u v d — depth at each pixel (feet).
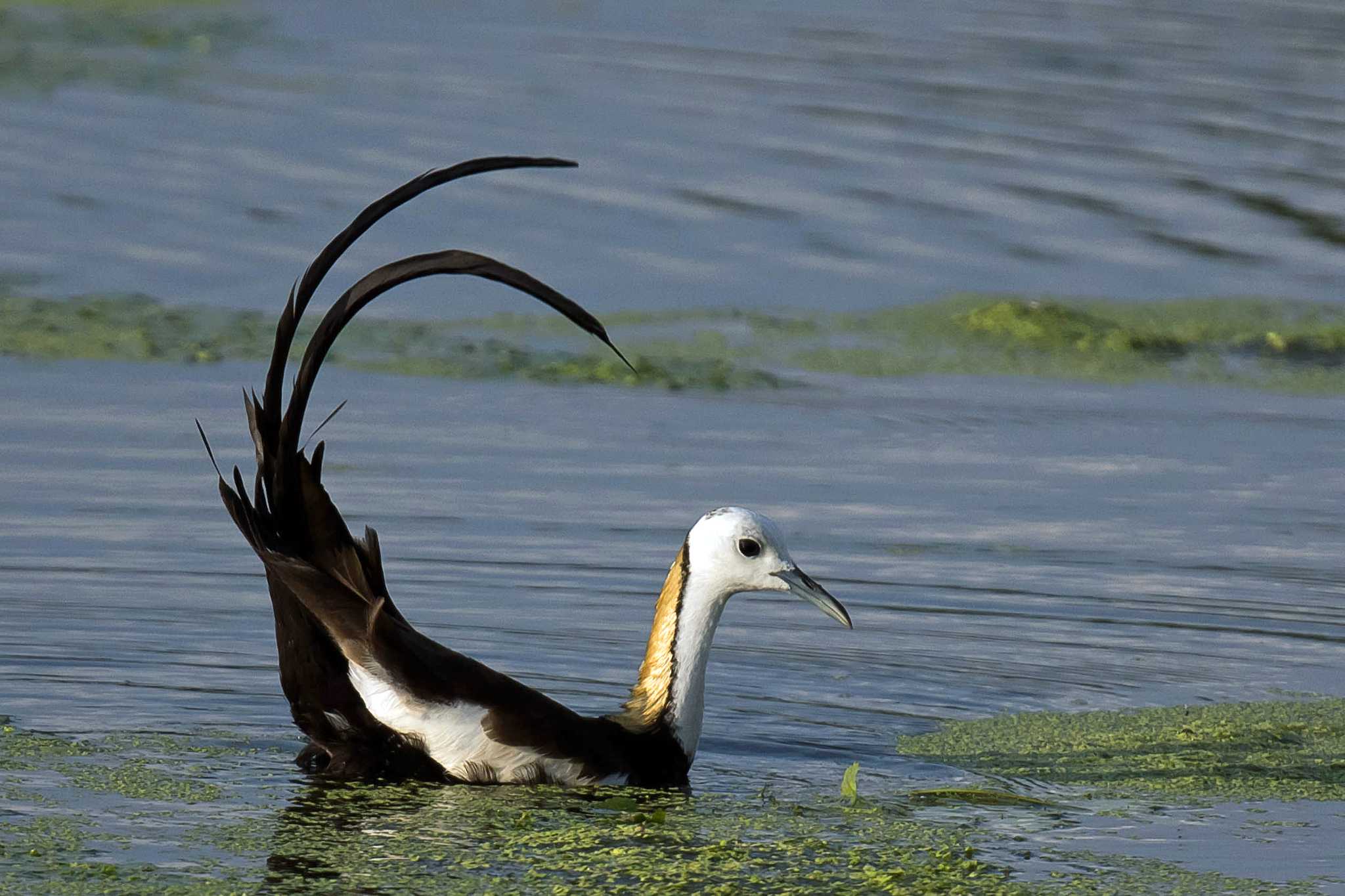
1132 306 75.05
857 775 33.60
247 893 26.89
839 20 120.88
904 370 67.00
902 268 77.30
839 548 48.11
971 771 33.94
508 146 89.61
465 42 112.47
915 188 85.46
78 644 39.11
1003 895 27.61
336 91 99.50
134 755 32.89
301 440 55.67
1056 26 120.57
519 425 58.29
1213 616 43.88
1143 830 30.83
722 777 33.30
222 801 30.76
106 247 75.36
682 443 57.11
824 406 62.28
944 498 52.75
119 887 26.94
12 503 48.75
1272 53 112.68
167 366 62.44
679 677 33.24
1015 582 45.91
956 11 124.47
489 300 73.67
